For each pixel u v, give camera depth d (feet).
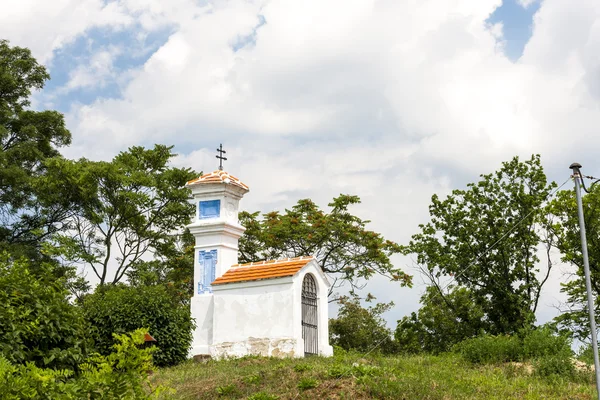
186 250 141.69
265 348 81.82
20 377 29.40
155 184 136.05
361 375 61.11
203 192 93.61
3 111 136.77
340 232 136.67
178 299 133.39
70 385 30.53
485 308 130.72
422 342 137.90
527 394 62.18
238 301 84.84
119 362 32.99
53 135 144.97
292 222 139.54
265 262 88.22
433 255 134.31
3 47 145.48
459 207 136.15
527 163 133.08
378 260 138.72
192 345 87.04
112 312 79.15
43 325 36.14
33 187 128.47
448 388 61.57
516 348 80.38
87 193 127.44
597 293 125.70
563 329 122.21
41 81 146.41
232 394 60.03
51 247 124.67
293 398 57.41
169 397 59.47
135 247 142.00
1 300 35.68
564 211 126.00
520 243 130.41
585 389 64.08
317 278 86.58
